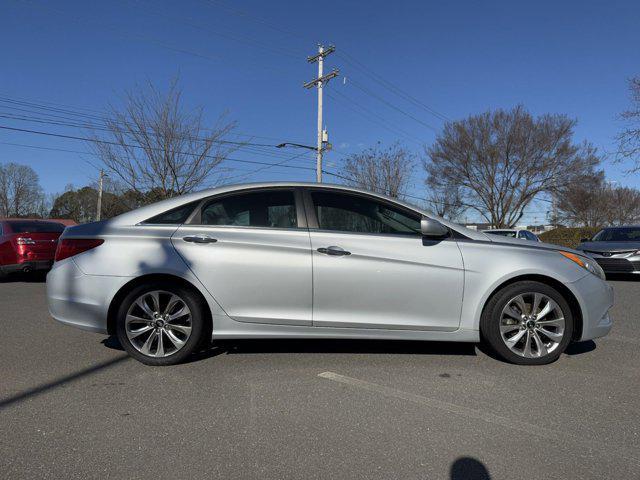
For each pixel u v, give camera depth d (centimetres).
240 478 250
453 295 423
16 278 1181
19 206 6266
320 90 2648
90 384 382
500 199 3269
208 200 442
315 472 256
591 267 440
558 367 427
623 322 629
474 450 279
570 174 3175
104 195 3797
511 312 428
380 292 421
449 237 436
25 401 347
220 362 438
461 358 453
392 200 445
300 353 468
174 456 271
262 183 450
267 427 308
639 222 4819
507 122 3197
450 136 3353
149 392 365
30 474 252
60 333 549
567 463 266
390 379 395
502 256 428
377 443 287
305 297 420
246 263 418
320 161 2655
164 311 428
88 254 428
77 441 288
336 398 355
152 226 433
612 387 379
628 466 263
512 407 339
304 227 430
